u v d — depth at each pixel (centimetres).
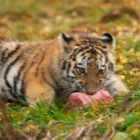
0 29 2319
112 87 1297
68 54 1255
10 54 1385
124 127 1065
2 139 1071
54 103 1280
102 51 1255
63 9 3017
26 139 1066
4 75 1371
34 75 1305
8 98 1376
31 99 1286
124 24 2398
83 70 1234
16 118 1219
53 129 1095
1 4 3197
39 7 3119
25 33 2366
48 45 1342
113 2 2936
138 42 1880
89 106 1202
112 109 1195
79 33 1320
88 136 1023
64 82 1270
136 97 1232
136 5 2678
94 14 2756
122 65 1588
